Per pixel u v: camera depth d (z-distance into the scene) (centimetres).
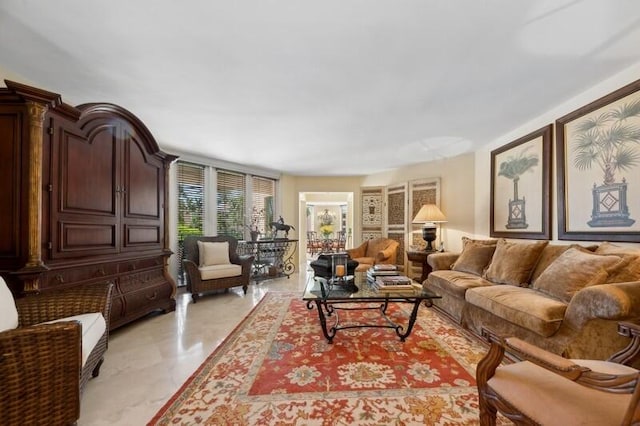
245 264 412
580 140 252
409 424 140
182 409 152
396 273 284
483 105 274
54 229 204
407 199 537
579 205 253
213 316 307
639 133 205
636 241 206
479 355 215
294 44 181
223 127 332
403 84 233
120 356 213
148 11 153
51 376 123
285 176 618
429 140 383
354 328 269
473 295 256
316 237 1240
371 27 166
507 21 161
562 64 205
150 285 298
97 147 241
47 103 190
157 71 213
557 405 92
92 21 160
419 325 279
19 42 179
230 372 190
